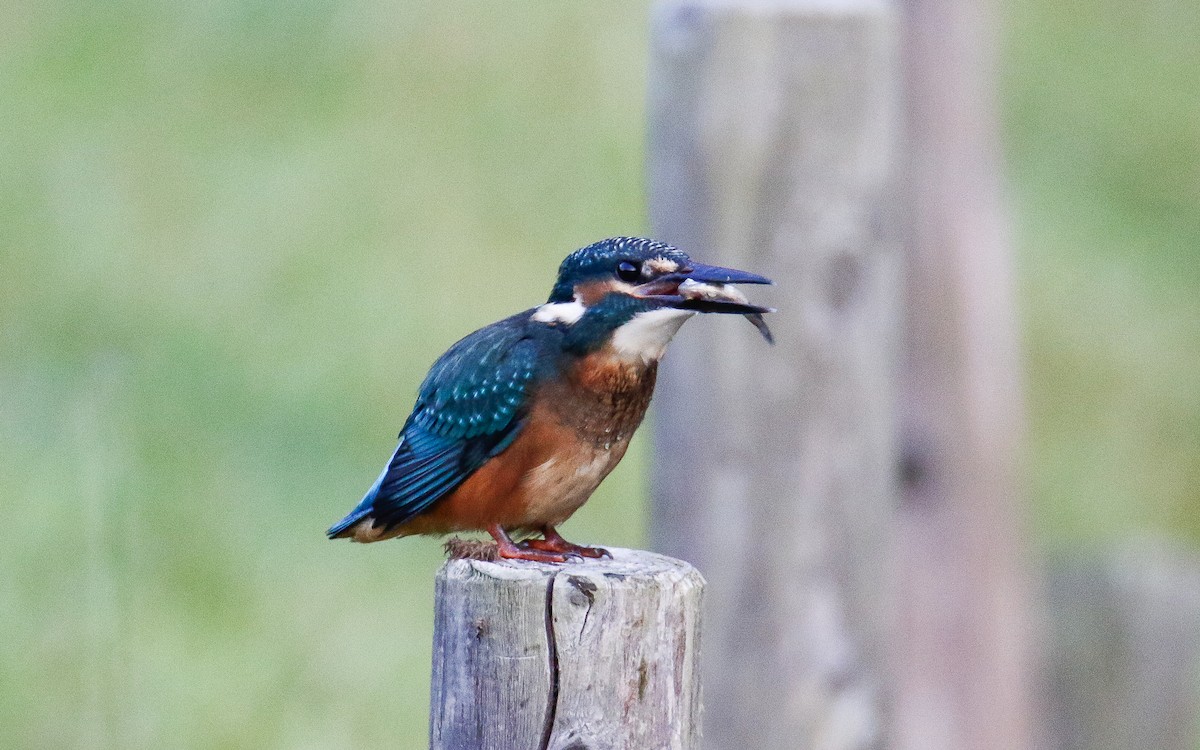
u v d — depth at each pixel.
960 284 9.20
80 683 10.06
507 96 19.91
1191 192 20.97
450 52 20.78
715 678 8.21
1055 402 17.38
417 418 6.65
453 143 19.25
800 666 8.16
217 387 15.29
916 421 9.28
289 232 17.64
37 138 18.98
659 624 5.20
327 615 12.30
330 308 16.59
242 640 11.86
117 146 19.02
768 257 7.91
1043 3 25.39
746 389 7.98
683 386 8.07
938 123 9.12
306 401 15.30
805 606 8.12
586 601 5.14
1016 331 9.47
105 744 9.93
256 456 14.43
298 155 18.97
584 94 20.05
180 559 12.71
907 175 9.16
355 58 20.78
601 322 6.43
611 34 21.00
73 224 17.59
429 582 13.17
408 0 21.59
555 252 17.53
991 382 9.30
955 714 9.41
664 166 8.08
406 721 11.23
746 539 8.09
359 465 14.58
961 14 9.09
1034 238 19.88
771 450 8.02
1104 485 16.38
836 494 8.06
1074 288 18.94
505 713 5.20
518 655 5.18
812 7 7.78
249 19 21.44
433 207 18.03
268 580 12.73
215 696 11.09
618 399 6.50
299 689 11.38
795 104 7.82
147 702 10.41
